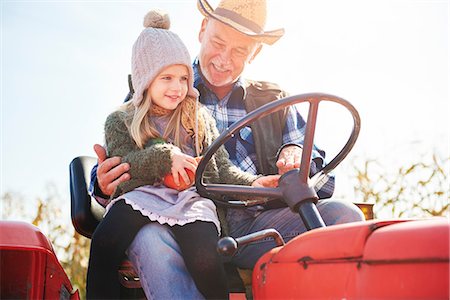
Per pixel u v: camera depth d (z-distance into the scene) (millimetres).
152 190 1816
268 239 2162
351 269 1128
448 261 953
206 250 1674
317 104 1706
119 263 1748
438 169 4109
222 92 2549
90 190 2086
